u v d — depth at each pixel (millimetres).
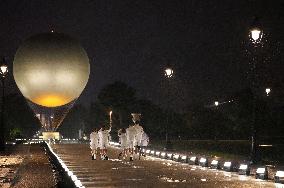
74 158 36844
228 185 18922
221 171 25609
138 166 29000
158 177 22359
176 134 84000
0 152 45500
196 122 78188
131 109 98688
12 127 92875
